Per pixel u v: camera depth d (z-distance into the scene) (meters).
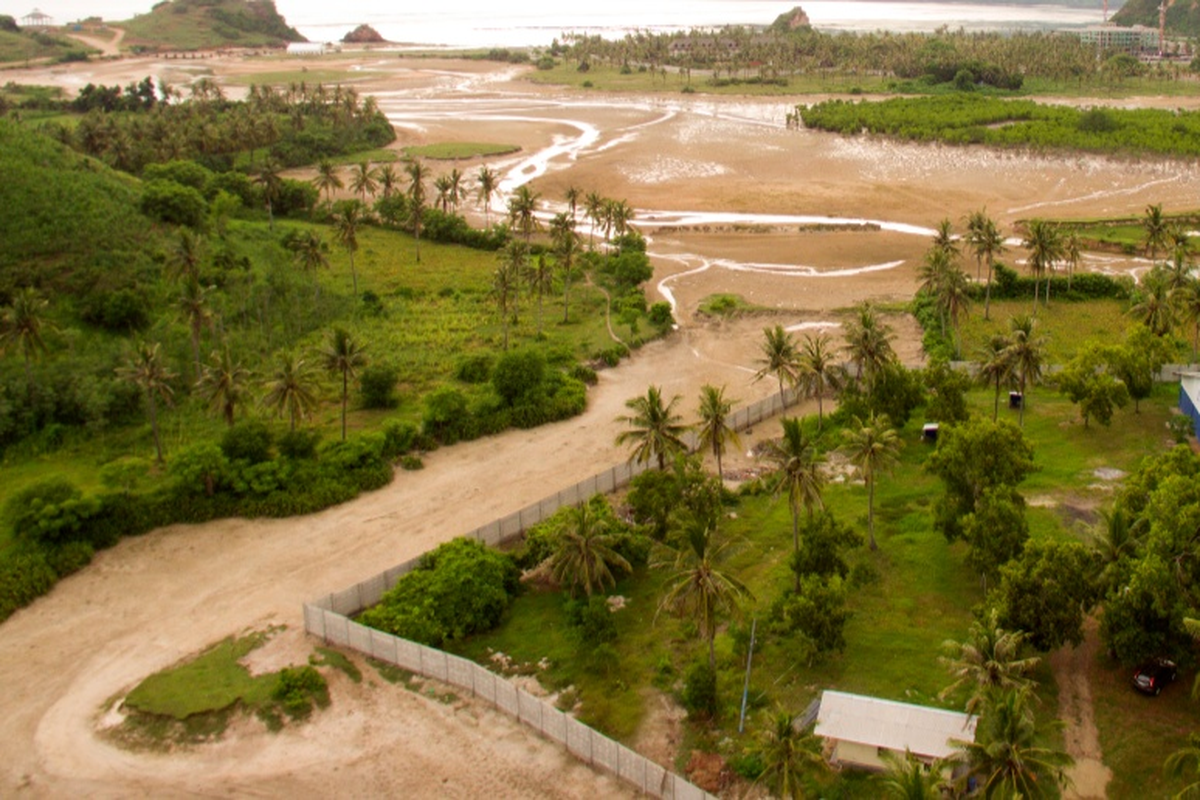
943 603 86.38
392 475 111.12
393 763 71.31
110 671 81.00
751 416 121.50
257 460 107.75
